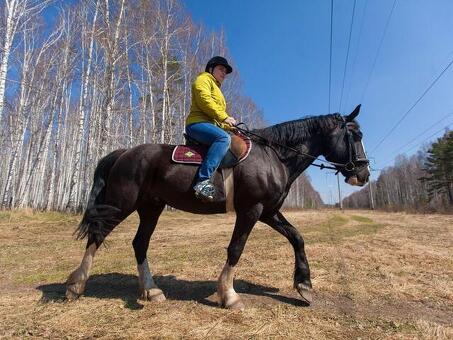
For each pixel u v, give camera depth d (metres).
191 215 19.89
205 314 3.50
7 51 14.73
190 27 26.39
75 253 7.02
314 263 5.91
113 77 20.58
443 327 3.21
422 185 71.56
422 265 5.84
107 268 5.61
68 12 24.27
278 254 6.67
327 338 2.95
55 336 2.99
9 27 14.95
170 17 25.17
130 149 4.18
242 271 5.35
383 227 13.27
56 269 5.53
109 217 3.94
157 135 27.19
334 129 4.36
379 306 3.85
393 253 6.91
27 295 4.12
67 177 33.31
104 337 2.95
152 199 4.21
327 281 4.79
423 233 11.02
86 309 3.65
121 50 21.58
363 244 8.12
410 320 3.41
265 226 12.57
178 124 28.19
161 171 3.95
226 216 19.31
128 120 27.05
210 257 6.57
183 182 3.88
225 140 3.82
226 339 2.91
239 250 3.85
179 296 4.18
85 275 3.99
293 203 72.06
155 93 26.55
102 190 4.11
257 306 3.79
